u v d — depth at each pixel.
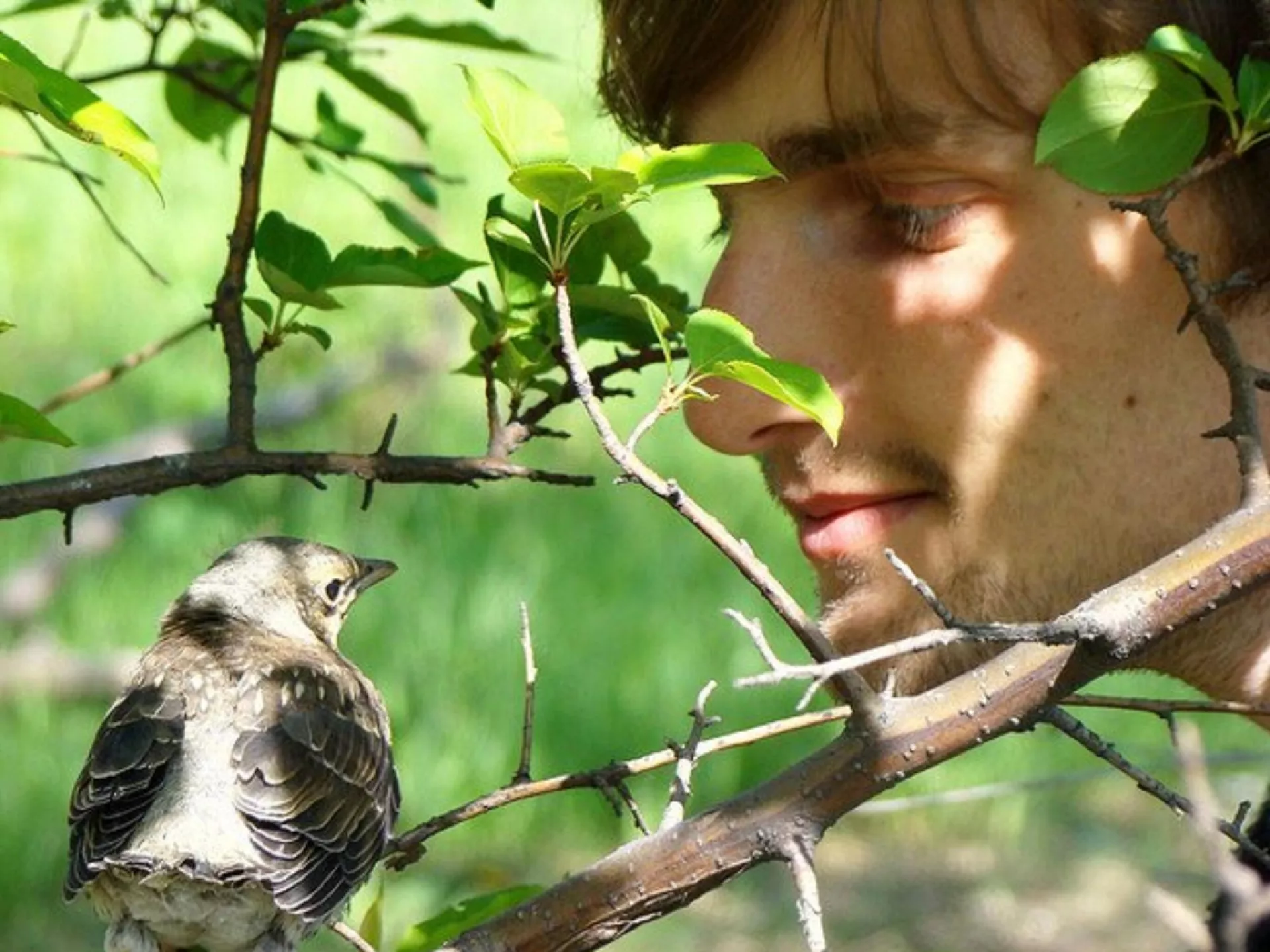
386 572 6.64
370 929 5.01
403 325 18.83
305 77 21.64
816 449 4.95
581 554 16.09
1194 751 3.95
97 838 5.29
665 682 14.53
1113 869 13.47
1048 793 14.10
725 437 5.00
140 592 15.24
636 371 5.27
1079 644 3.99
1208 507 4.83
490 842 13.50
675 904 4.24
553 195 3.99
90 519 15.71
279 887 5.25
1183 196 4.73
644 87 5.11
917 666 4.96
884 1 4.72
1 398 4.58
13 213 21.38
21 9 5.83
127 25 23.25
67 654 14.46
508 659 14.83
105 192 20.55
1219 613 4.94
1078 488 4.82
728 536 4.02
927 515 4.91
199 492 16.42
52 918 12.64
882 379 4.89
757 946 12.77
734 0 4.86
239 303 4.95
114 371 5.88
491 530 16.36
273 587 6.37
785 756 14.06
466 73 4.14
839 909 13.12
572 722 14.27
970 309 4.81
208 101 6.52
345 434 17.45
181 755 5.52
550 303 5.05
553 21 22.02
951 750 4.16
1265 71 4.03
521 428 5.04
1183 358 4.79
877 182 4.84
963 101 4.71
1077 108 4.03
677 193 4.02
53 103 3.81
